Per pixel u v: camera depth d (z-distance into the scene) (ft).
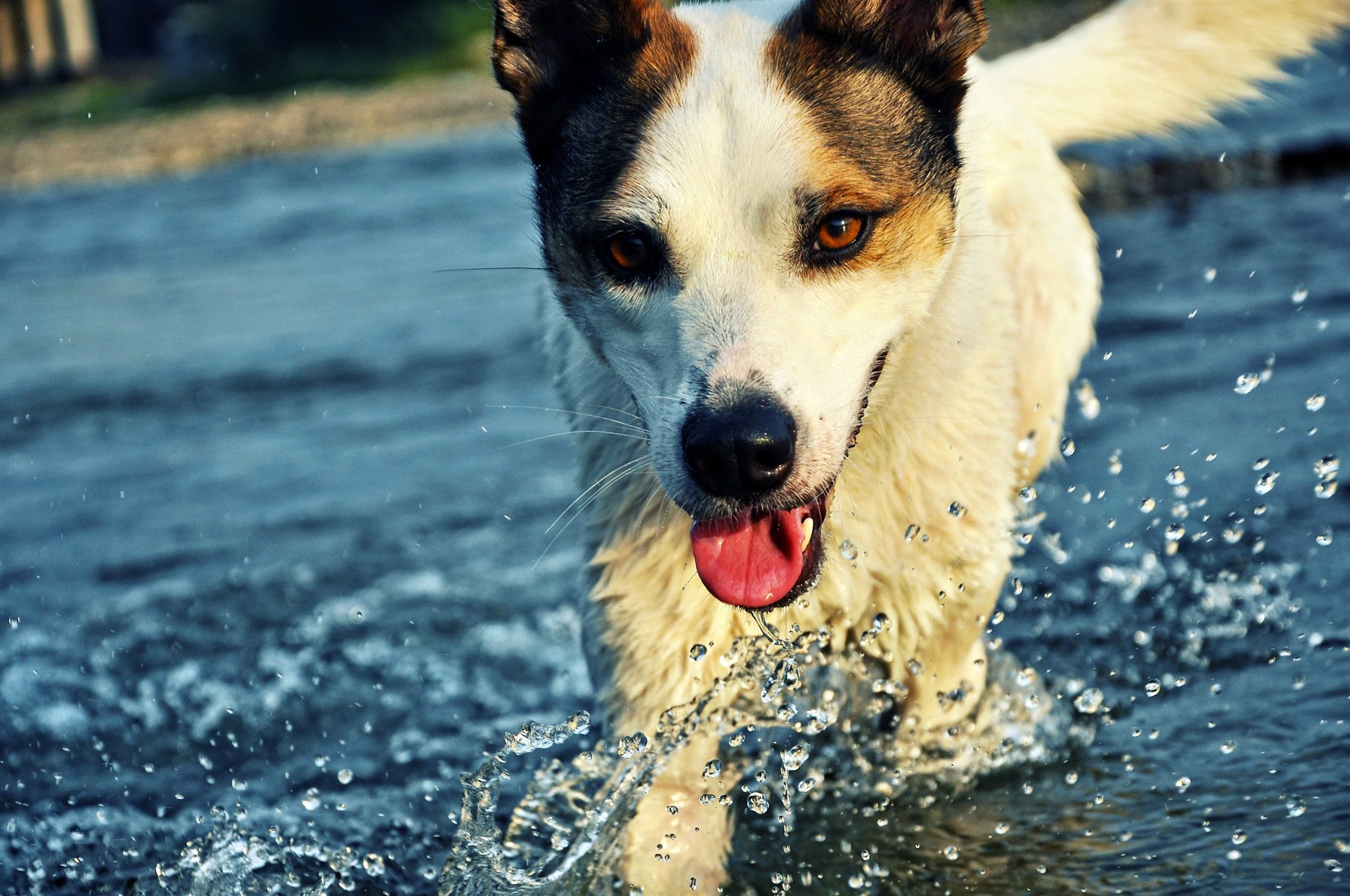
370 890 3.40
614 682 3.45
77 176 18.20
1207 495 4.28
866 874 3.30
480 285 8.36
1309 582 3.91
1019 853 3.28
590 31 3.35
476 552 4.60
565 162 3.35
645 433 3.31
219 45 25.85
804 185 3.15
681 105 3.22
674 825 3.36
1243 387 4.08
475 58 24.22
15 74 30.27
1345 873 3.09
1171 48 3.96
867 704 3.66
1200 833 3.24
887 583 3.45
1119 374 5.09
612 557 3.43
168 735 3.91
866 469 3.38
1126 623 3.89
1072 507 4.34
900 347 3.34
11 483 5.52
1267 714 3.52
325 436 5.76
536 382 6.17
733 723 3.52
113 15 33.65
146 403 6.52
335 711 3.96
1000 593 3.75
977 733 3.58
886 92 3.29
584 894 3.32
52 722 3.97
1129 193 8.29
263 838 3.53
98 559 4.74
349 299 8.36
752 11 3.45
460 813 3.52
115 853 3.52
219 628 4.32
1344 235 6.66
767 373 3.12
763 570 3.21
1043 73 3.97
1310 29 3.92
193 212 13.26
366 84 23.79
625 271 3.23
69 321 8.57
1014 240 3.71
